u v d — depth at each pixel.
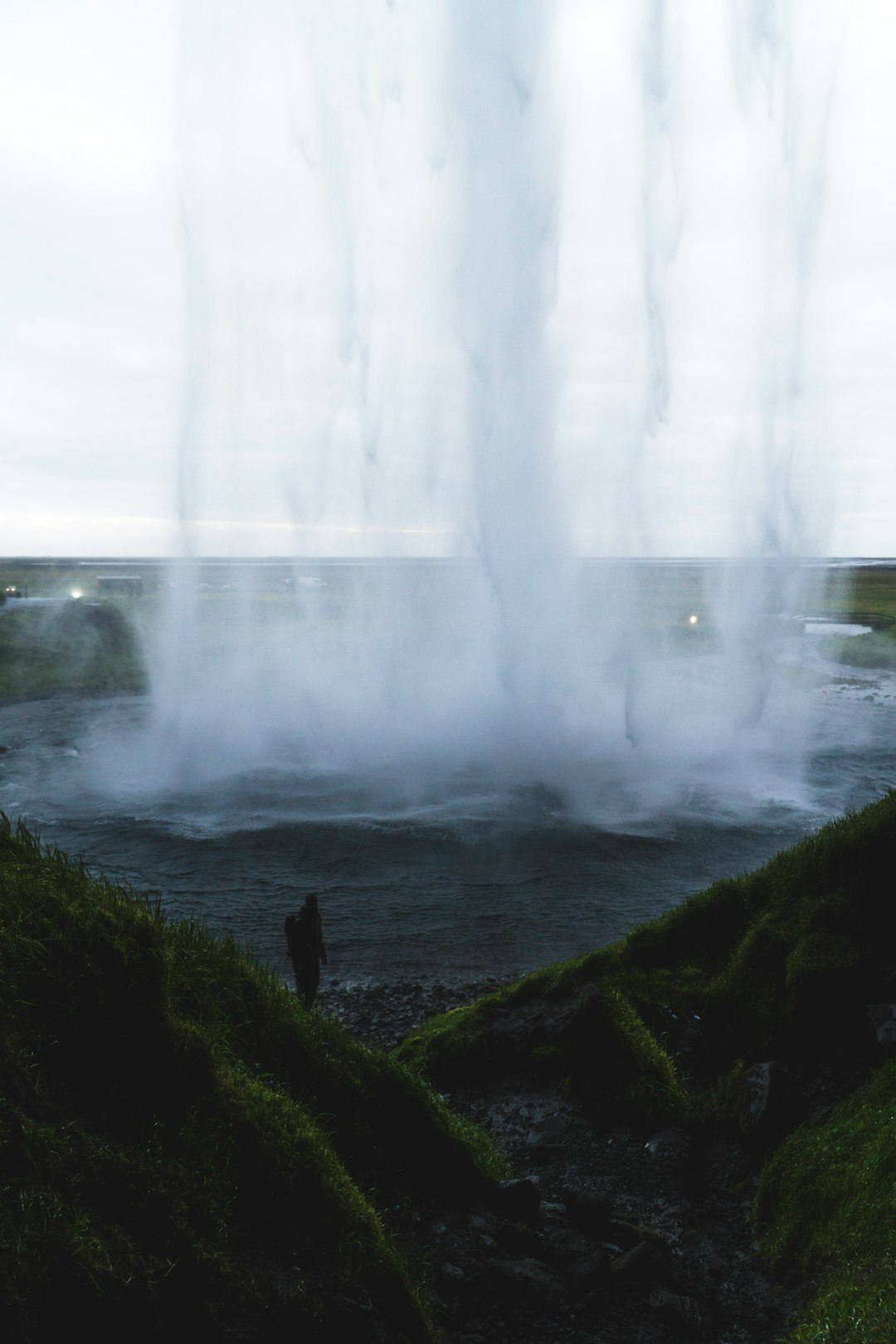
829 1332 5.62
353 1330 5.07
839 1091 8.61
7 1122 4.88
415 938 17.72
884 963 9.48
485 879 21.50
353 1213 5.86
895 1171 6.76
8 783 30.91
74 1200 4.76
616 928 18.45
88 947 6.00
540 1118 9.64
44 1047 5.46
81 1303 4.36
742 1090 8.93
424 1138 7.64
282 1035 7.53
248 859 22.89
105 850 23.58
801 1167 7.53
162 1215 4.99
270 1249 5.35
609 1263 6.72
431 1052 10.98
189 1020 6.70
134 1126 5.48
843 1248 6.58
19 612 74.31
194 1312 4.68
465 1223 6.95
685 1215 7.88
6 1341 4.06
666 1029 10.29
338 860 22.81
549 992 11.48
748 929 10.99
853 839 10.64
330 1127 7.05
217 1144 5.62
